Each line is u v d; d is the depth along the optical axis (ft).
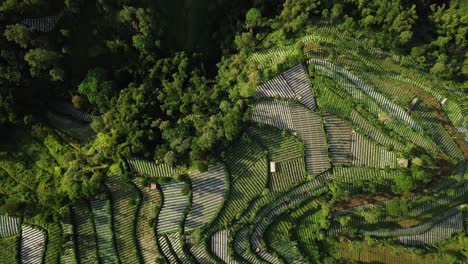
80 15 163.53
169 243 148.97
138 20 161.99
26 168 155.43
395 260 160.04
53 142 159.74
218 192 152.56
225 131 150.30
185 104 160.76
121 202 151.74
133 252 148.97
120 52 169.07
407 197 160.25
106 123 157.28
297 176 157.38
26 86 158.61
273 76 161.17
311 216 157.69
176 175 150.82
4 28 149.28
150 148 154.20
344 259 156.97
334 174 159.33
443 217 163.12
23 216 148.87
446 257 160.97
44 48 154.92
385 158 161.48
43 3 153.17
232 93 159.43
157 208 149.59
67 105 167.73
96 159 150.82
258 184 155.02
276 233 154.71
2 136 159.43
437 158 163.12
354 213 158.20
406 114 166.09
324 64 165.58
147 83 165.48
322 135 160.66
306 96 162.61
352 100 163.73
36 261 148.05
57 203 147.13
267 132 158.81
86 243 149.89
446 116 169.27
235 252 151.23
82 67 166.71
